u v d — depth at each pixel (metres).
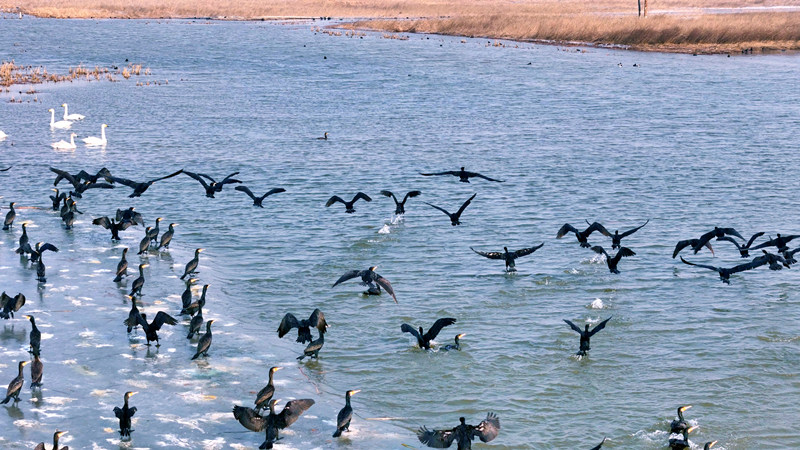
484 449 21.80
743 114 71.19
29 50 113.62
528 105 76.44
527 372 26.08
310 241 38.41
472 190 47.06
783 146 58.34
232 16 183.50
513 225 40.78
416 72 97.00
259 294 32.22
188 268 33.12
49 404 23.38
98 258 35.72
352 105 76.06
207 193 32.75
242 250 37.22
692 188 47.34
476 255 36.56
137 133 62.59
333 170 51.47
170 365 25.98
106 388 24.38
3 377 24.75
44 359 26.05
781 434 22.73
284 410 20.72
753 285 33.44
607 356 27.16
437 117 70.38
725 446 22.08
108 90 82.12
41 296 31.14
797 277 34.38
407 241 38.38
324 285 33.12
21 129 63.12
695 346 27.89
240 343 27.83
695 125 66.50
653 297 32.06
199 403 23.72
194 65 102.75
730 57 108.44
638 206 43.91
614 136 62.44
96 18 174.00
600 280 33.78
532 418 23.42
